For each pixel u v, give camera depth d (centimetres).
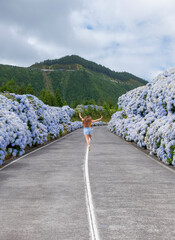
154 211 443
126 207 464
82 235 353
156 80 1911
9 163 954
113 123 3039
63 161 984
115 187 602
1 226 385
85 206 470
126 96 3153
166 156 941
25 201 500
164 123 1141
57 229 373
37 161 992
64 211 445
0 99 1398
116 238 343
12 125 1141
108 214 429
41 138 1570
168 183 643
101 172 775
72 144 1683
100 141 1905
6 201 501
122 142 1828
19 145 1146
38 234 357
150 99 1664
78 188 593
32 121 1482
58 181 661
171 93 1333
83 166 875
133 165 898
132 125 1877
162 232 361
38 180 674
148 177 710
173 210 448
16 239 343
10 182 654
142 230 367
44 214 432
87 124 1189
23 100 1509
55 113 2706
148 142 1236
